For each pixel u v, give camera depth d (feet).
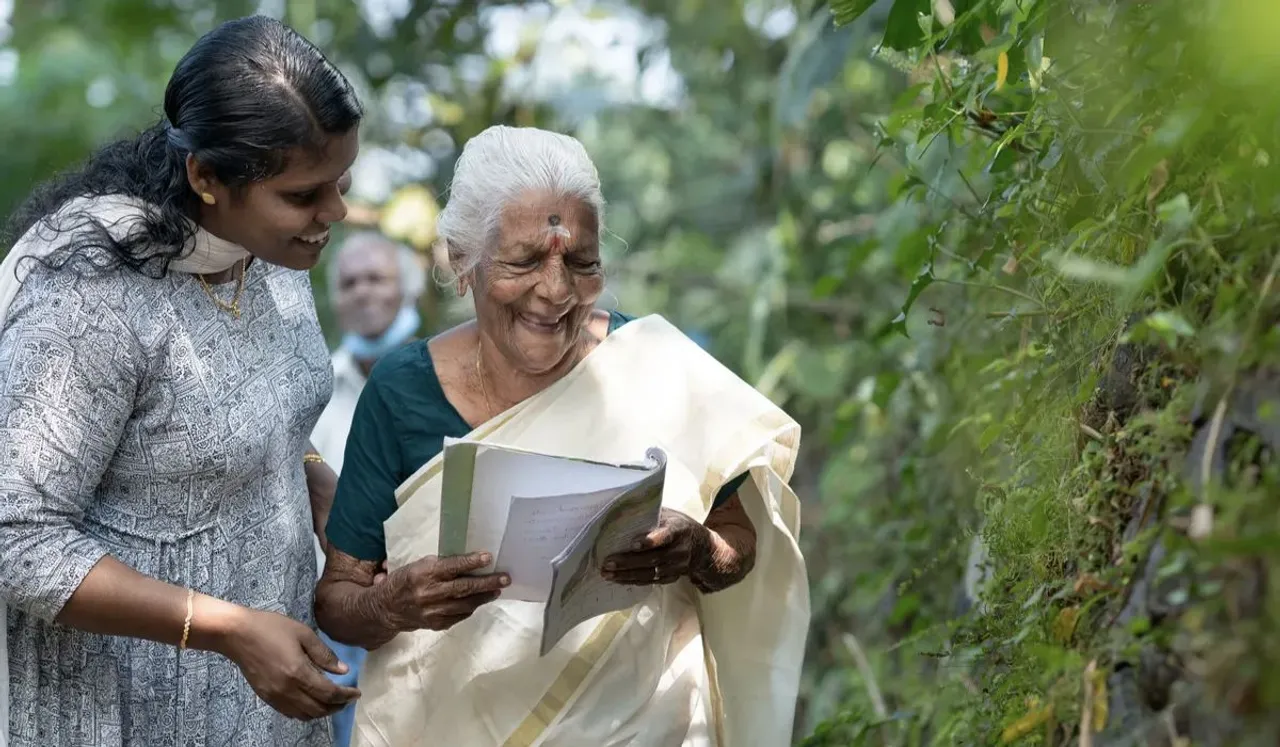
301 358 8.87
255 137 7.60
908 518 13.14
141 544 8.15
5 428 7.63
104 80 21.79
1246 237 5.75
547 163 7.92
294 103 7.66
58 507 7.70
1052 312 8.14
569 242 7.90
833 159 19.03
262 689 7.91
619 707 8.56
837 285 11.84
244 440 8.30
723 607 9.18
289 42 7.84
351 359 15.94
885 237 13.28
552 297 7.93
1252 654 5.05
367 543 8.73
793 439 8.79
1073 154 7.64
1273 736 4.99
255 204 7.80
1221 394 5.73
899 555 13.00
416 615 7.97
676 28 21.22
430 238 19.27
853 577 15.48
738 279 20.49
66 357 7.71
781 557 9.07
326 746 9.45
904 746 10.80
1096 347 7.41
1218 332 5.71
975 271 9.07
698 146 23.84
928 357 12.27
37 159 21.38
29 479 7.61
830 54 14.84
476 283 8.19
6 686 7.86
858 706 11.40
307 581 9.02
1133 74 6.82
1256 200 5.59
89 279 7.81
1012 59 8.30
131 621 7.75
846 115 17.83
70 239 7.90
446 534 7.62
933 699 10.28
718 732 9.09
